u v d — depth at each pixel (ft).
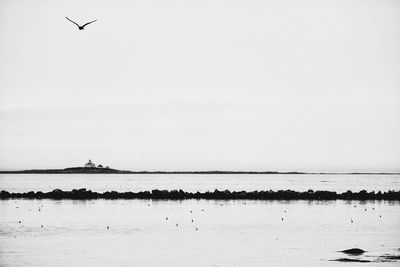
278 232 239.91
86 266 169.99
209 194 427.74
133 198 417.69
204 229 249.14
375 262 173.37
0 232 233.96
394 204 379.14
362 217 296.71
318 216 302.86
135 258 181.47
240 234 233.55
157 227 254.88
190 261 177.37
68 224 262.06
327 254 186.80
